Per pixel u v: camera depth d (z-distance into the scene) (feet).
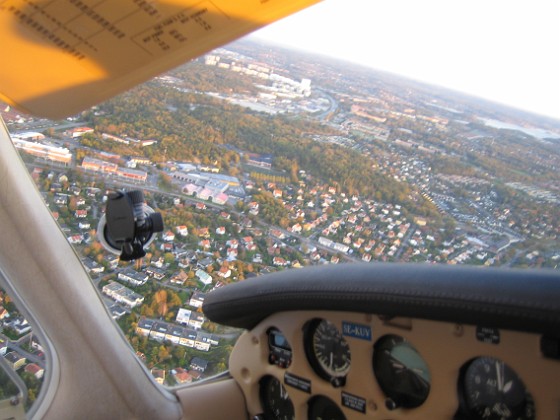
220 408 2.09
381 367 1.62
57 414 1.94
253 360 2.01
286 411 2.01
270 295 1.74
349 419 1.73
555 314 1.10
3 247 1.75
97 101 0.86
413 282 1.35
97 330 1.92
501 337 1.28
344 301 1.52
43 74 0.81
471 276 1.27
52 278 1.81
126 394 2.00
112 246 1.68
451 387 1.42
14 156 1.73
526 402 1.32
